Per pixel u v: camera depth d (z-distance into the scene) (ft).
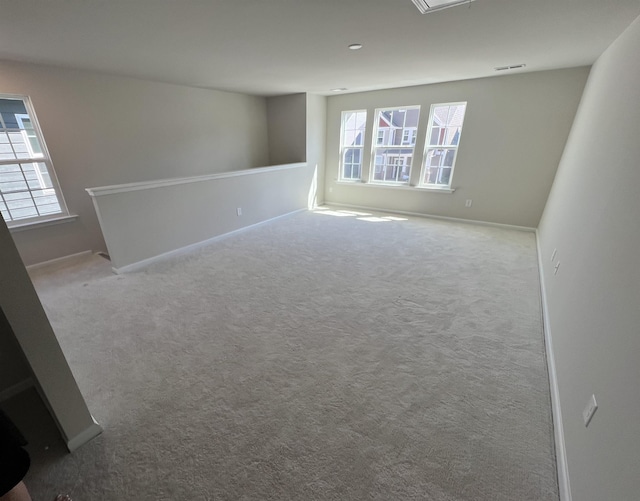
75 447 4.53
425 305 8.54
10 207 10.56
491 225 16.11
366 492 3.97
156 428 4.86
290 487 4.03
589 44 8.63
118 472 4.22
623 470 2.75
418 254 12.32
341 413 5.14
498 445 4.61
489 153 15.10
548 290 8.43
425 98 15.76
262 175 15.99
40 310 3.91
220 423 4.95
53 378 4.15
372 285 9.74
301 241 13.97
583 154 8.75
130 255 10.93
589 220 6.35
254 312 8.19
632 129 5.17
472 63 10.93
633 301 3.40
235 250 12.85
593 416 3.70
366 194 19.88
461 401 5.40
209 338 7.11
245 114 18.12
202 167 16.47
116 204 10.22
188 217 12.71
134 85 12.85
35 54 9.07
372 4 5.91
